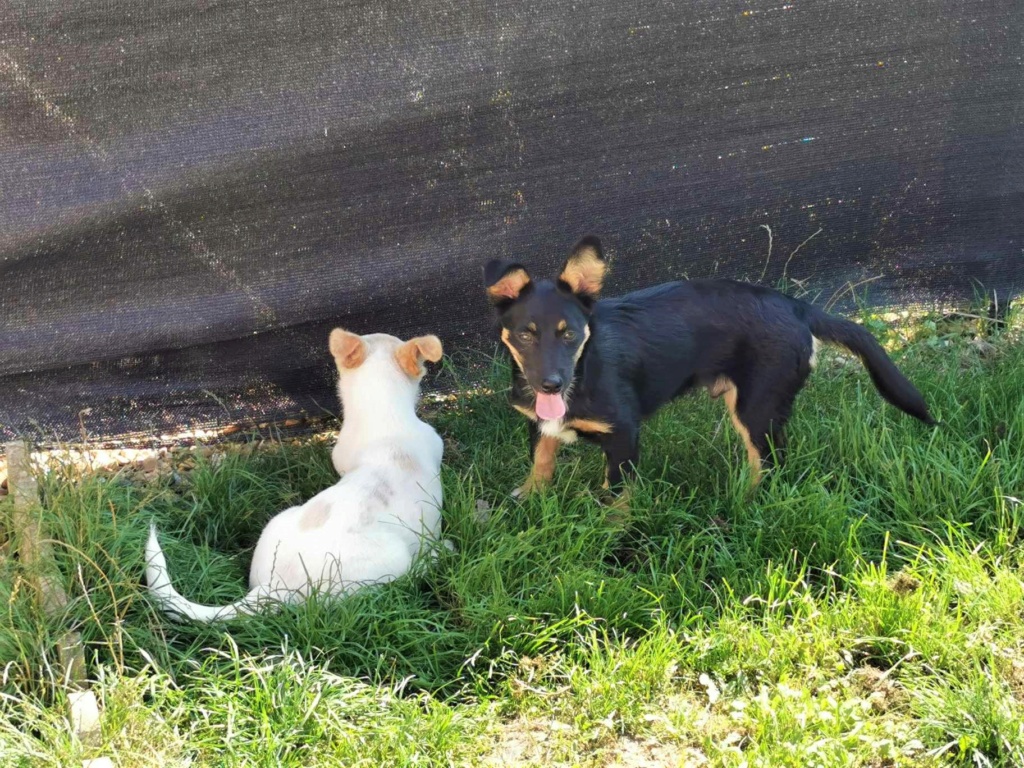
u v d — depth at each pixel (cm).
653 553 266
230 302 291
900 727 226
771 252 313
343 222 291
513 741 230
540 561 257
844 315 321
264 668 232
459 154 291
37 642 235
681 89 296
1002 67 306
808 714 226
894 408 290
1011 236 321
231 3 273
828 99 303
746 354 277
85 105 273
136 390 294
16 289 281
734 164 304
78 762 220
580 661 240
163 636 240
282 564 248
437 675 241
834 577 256
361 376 270
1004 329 322
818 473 278
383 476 258
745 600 246
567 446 295
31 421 291
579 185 298
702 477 281
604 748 228
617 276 308
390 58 282
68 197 277
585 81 291
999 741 222
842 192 311
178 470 292
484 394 305
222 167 281
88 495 262
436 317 302
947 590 246
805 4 295
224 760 223
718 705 233
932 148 310
